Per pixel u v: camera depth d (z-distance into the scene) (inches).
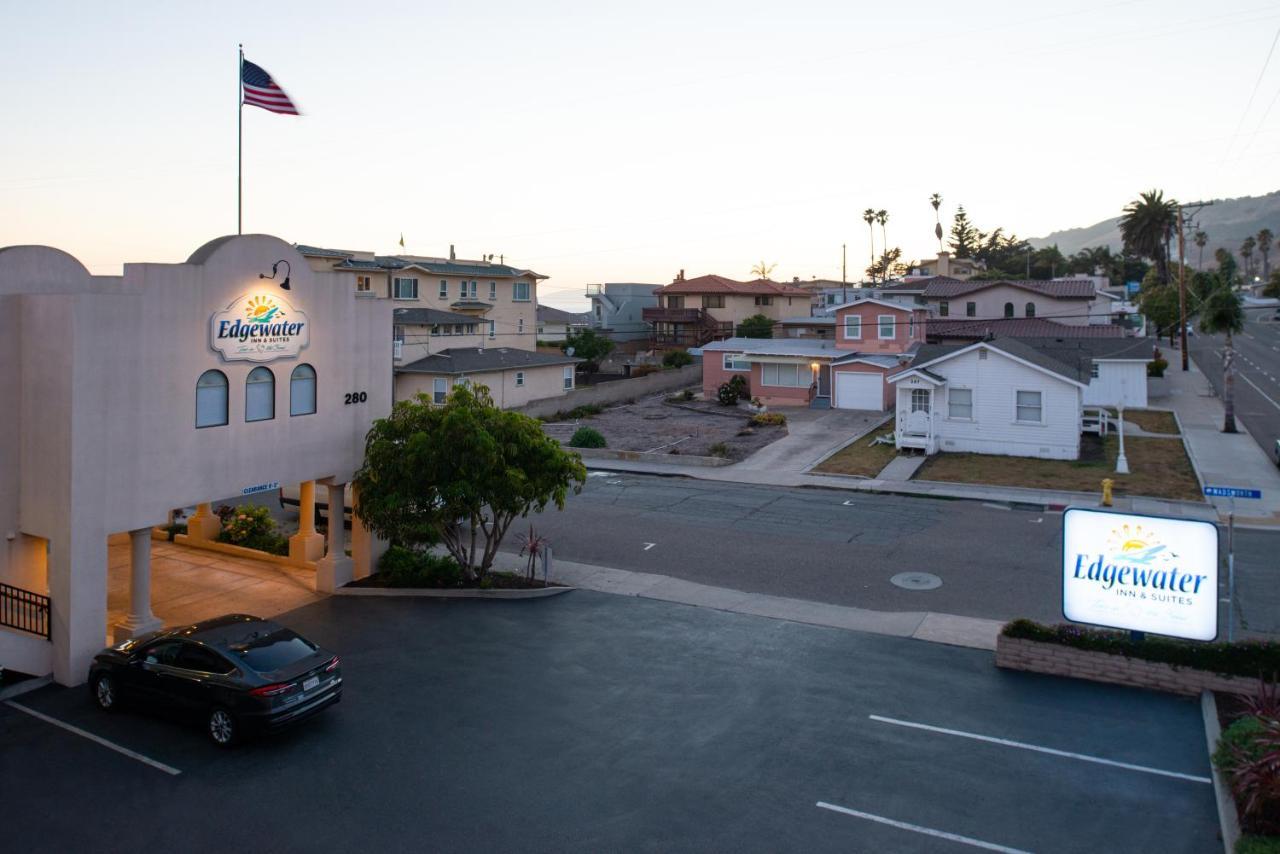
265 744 529.3
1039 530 1027.3
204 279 713.6
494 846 416.2
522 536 1048.2
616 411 2111.2
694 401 2236.7
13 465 657.6
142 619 702.5
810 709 568.7
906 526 1057.5
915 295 2506.2
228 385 738.8
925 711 563.2
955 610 770.8
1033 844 411.2
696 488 1305.4
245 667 525.0
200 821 442.9
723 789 466.9
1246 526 1017.5
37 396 646.5
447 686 615.8
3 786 481.7
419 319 2130.9
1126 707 565.9
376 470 815.1
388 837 426.0
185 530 1053.2
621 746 519.8
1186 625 594.6
